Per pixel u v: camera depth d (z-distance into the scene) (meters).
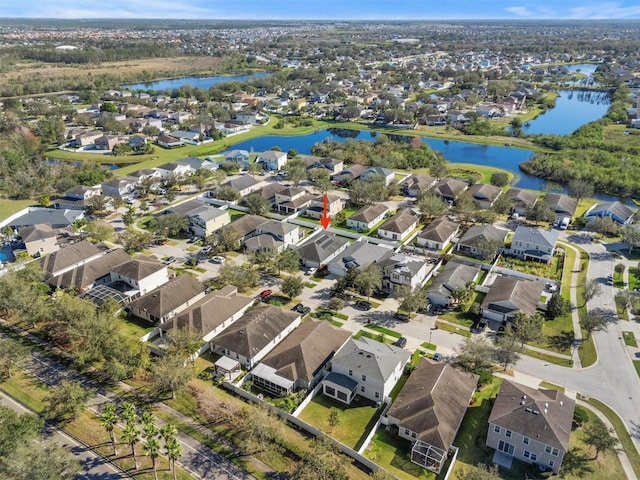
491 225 117.56
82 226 124.00
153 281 95.88
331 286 97.19
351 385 66.62
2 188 152.38
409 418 60.06
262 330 77.44
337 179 164.12
